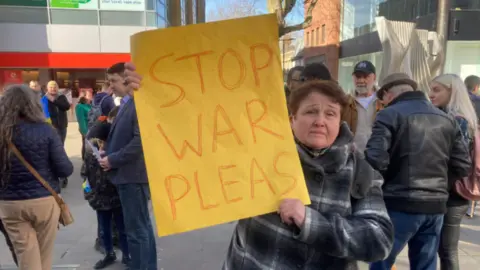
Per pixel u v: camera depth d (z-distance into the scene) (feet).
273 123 4.84
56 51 55.93
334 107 4.84
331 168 4.80
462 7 34.40
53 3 54.95
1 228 9.77
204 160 4.74
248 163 4.78
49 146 9.45
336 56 70.74
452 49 35.32
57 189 9.86
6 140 8.87
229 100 4.84
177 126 4.75
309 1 24.38
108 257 12.46
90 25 56.24
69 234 15.01
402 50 17.21
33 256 9.45
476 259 12.78
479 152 9.14
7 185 9.13
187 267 12.44
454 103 9.95
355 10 62.44
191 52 4.79
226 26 4.81
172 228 4.57
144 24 57.62
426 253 8.66
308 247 4.75
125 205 10.25
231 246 5.30
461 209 9.36
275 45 4.86
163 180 4.64
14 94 9.08
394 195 8.32
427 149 8.18
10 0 53.88
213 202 4.68
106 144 10.82
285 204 4.55
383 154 8.12
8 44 54.70
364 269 5.56
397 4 46.32
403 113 8.34
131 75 4.72
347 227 4.51
